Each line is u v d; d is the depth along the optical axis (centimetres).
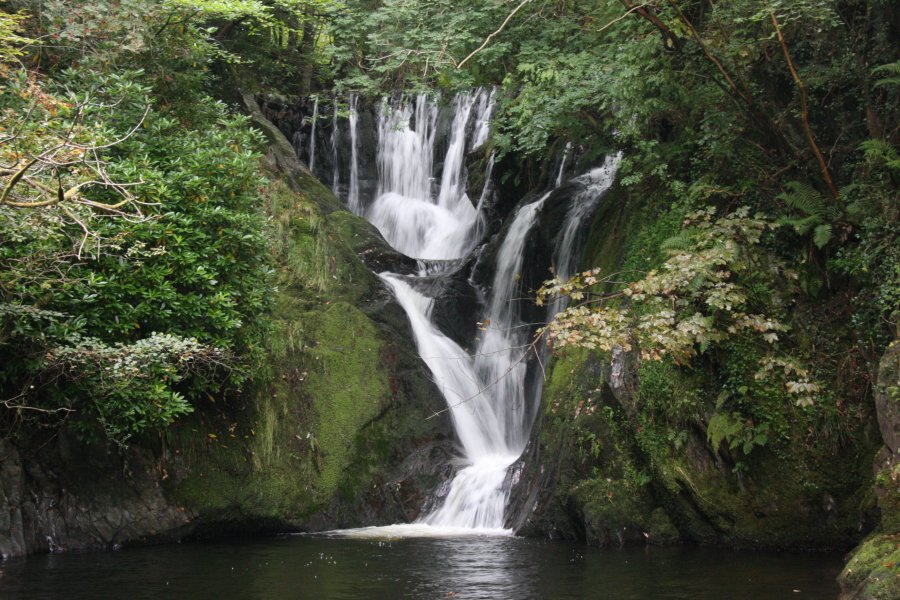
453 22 1387
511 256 1627
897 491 829
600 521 1072
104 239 952
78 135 844
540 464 1182
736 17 1145
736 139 1209
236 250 1145
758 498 1046
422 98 2153
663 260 1180
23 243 931
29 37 1209
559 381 1238
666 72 1212
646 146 1248
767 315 1103
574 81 1282
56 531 1034
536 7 1441
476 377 1522
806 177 1164
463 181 2031
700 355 1097
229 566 916
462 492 1260
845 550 1017
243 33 1912
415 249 2033
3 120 842
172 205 1083
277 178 1576
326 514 1215
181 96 1345
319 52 1995
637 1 1156
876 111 1136
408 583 817
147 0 1292
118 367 948
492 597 755
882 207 1068
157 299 1055
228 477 1159
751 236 1112
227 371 1158
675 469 1071
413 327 1513
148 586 808
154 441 1117
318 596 760
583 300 1366
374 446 1295
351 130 2191
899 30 1122
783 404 1059
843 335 1079
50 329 948
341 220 1716
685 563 933
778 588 793
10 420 1021
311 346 1323
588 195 1583
